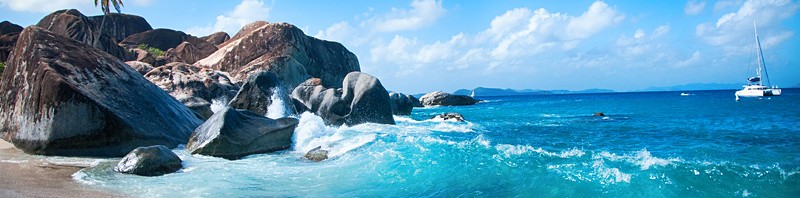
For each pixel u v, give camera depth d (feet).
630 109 127.65
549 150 42.11
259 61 138.10
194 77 84.84
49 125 37.58
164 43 182.39
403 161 33.40
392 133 53.83
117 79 43.68
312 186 27.55
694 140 50.03
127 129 39.17
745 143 45.96
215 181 28.50
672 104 158.10
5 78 46.55
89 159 36.50
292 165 34.45
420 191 26.08
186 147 41.86
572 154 34.45
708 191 23.52
